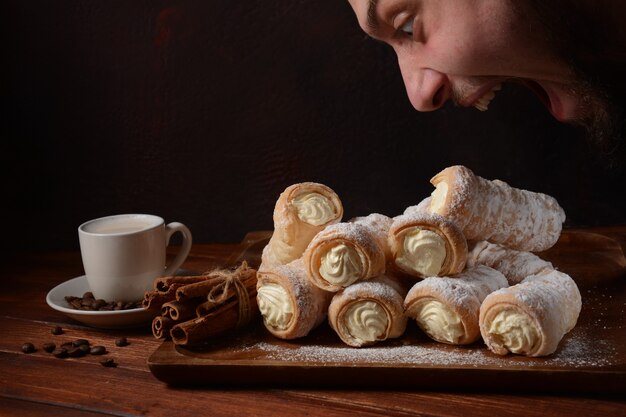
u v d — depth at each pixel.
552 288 0.91
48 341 1.00
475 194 0.99
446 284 0.91
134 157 1.43
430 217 0.94
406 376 0.87
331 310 0.93
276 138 1.41
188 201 1.45
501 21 1.01
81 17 1.38
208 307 0.94
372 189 1.41
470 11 1.01
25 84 1.41
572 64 1.03
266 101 1.40
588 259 1.13
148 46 1.39
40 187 1.45
